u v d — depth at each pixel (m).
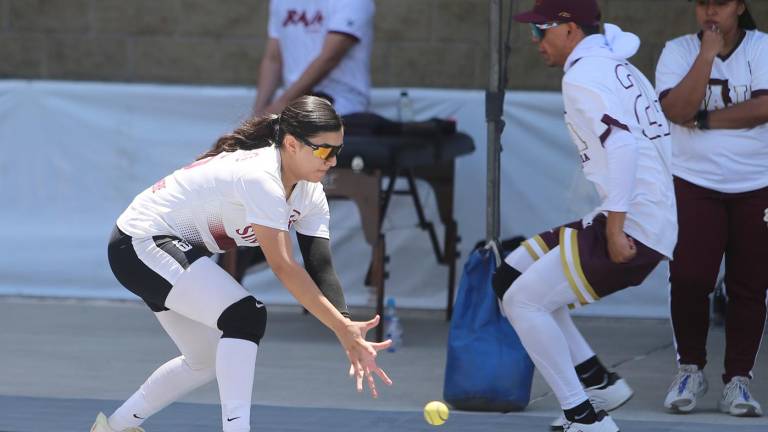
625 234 17.59
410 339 28.11
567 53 18.22
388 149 25.64
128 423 16.62
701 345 20.89
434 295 31.22
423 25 33.84
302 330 28.97
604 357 26.14
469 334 20.69
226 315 15.37
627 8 32.94
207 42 34.53
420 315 31.53
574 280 17.55
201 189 15.64
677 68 20.89
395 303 31.22
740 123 20.34
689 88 20.09
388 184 29.95
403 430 19.11
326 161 15.28
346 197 26.81
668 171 18.06
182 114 31.08
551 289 17.69
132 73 34.81
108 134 31.33
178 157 31.14
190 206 15.72
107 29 34.75
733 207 20.69
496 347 20.50
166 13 34.59
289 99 28.08
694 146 20.66
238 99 30.86
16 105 31.48
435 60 33.88
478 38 33.69
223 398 15.29
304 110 15.15
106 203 31.58
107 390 22.20
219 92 30.84
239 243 16.16
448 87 33.94
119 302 32.09
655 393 22.48
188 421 19.61
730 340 20.91
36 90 31.42
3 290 32.12
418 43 33.91
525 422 19.77
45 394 21.72
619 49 18.08
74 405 20.72
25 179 31.72
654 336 28.70
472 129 30.64
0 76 35.16
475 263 20.92
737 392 20.53
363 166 25.73
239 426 15.17
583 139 17.73
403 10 33.84
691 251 20.61
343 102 28.58
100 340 27.30
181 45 34.62
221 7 34.44
